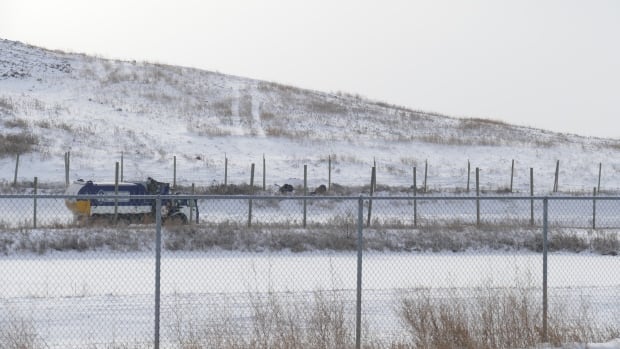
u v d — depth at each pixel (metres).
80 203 111.06
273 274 74.56
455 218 119.56
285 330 46.88
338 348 45.81
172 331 49.34
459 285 69.69
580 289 70.38
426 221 114.56
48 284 65.88
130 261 78.50
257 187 154.50
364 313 57.59
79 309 57.22
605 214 149.62
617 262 91.00
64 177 158.62
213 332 47.94
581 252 100.19
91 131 193.50
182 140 198.12
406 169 190.50
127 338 49.59
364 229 99.00
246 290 65.00
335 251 92.25
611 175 199.38
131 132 197.88
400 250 94.62
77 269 73.38
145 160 177.38
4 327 49.09
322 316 48.72
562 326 50.44
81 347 46.91
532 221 112.62
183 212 117.31
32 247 80.44
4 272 70.75
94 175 162.00
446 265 84.12
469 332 48.31
